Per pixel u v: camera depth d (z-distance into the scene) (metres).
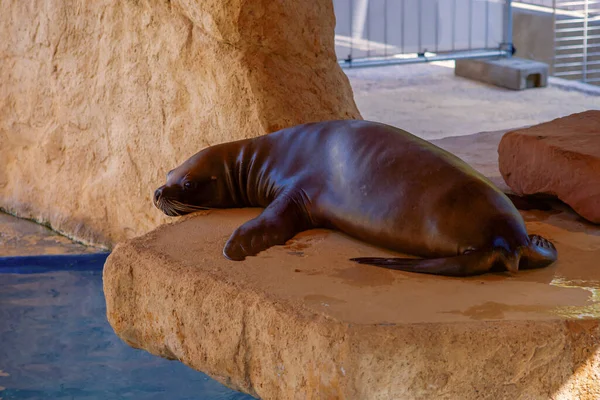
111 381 5.74
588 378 4.01
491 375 3.95
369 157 5.18
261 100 6.80
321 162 5.49
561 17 17.59
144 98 7.55
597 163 5.43
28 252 7.94
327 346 4.04
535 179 5.95
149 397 5.53
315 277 4.70
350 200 5.16
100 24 7.82
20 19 8.48
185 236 5.50
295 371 4.25
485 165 7.42
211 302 4.70
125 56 7.65
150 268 5.09
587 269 4.73
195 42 7.13
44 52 8.33
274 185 5.76
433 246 4.73
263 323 4.40
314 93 7.18
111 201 7.98
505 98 13.18
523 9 18.11
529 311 4.14
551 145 5.81
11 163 8.99
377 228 4.98
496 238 4.57
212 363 4.80
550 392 4.00
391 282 4.57
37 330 6.47
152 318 5.14
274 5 6.90
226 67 6.93
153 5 7.37
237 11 6.73
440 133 11.02
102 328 6.51
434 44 14.25
